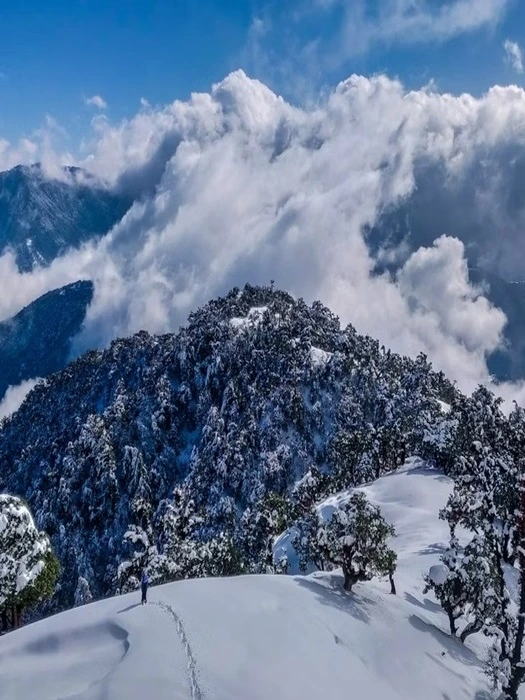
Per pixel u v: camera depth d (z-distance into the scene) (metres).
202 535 165.25
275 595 36.72
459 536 68.19
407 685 33.03
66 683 27.45
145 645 28.31
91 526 180.38
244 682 26.27
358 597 41.69
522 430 79.12
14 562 51.16
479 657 41.34
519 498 38.94
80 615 34.69
